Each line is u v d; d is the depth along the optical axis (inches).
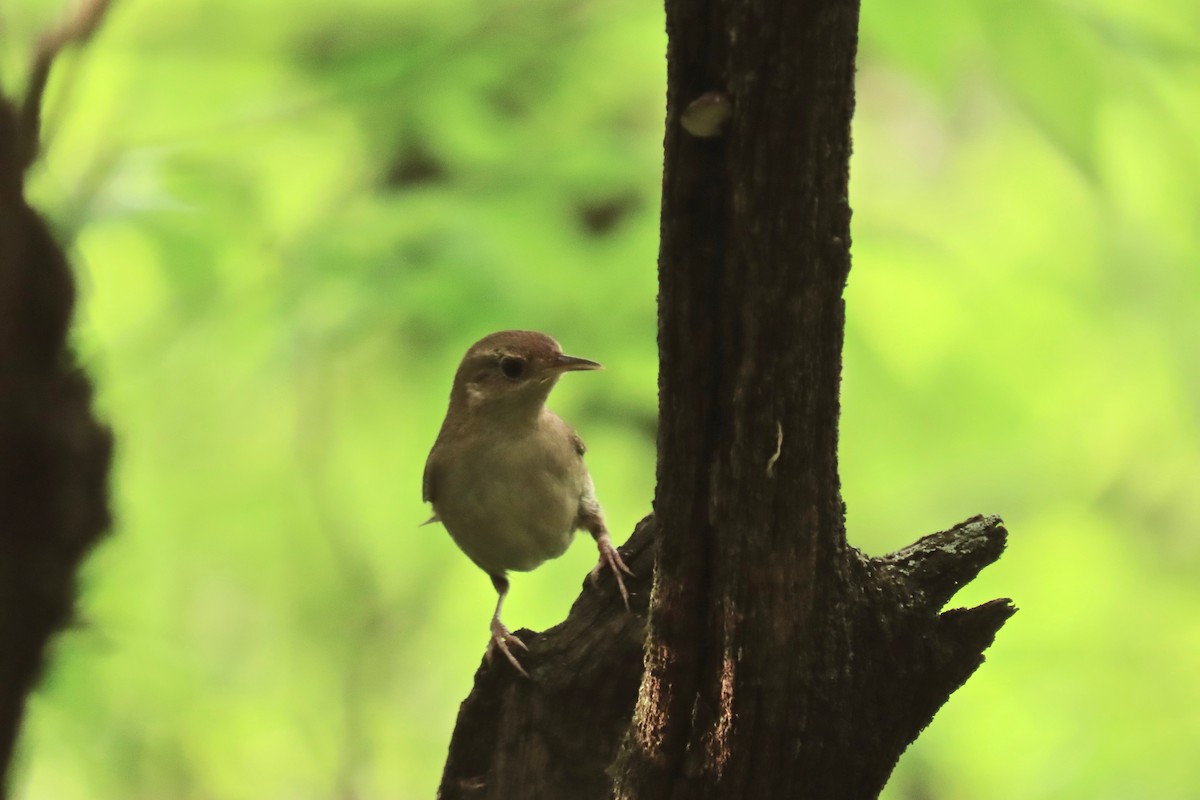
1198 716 403.5
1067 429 496.4
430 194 393.7
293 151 405.1
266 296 385.1
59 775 344.8
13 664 163.8
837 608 183.9
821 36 154.5
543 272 380.5
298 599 528.4
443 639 527.8
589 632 242.1
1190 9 370.0
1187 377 462.6
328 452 458.9
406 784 551.2
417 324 411.8
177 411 448.1
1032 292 445.7
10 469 161.5
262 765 489.1
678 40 159.9
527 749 240.1
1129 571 489.7
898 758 197.5
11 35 276.8
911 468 470.9
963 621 197.2
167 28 388.5
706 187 164.7
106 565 298.2
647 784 189.8
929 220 468.8
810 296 166.6
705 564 181.2
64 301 170.1
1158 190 404.2
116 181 323.0
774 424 171.5
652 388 393.4
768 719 182.7
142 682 360.2
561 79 417.7
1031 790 404.8
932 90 327.6
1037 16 308.5
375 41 400.5
